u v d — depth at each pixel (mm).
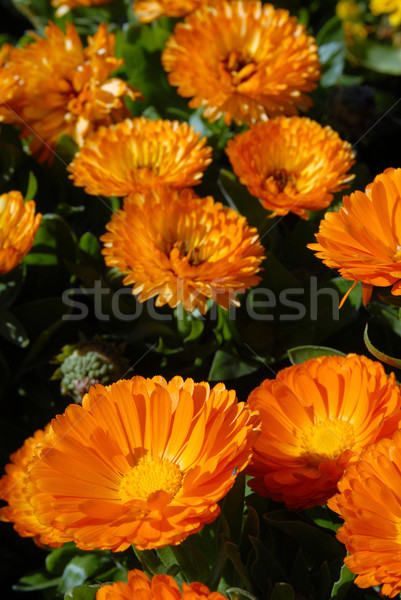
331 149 559
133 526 418
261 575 454
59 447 433
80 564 527
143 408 439
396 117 733
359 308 588
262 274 562
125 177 563
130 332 573
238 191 579
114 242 519
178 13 662
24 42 713
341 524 482
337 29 715
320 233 447
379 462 431
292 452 467
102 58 610
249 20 610
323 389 464
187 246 528
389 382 461
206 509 417
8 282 576
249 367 559
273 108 600
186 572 442
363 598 463
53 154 616
